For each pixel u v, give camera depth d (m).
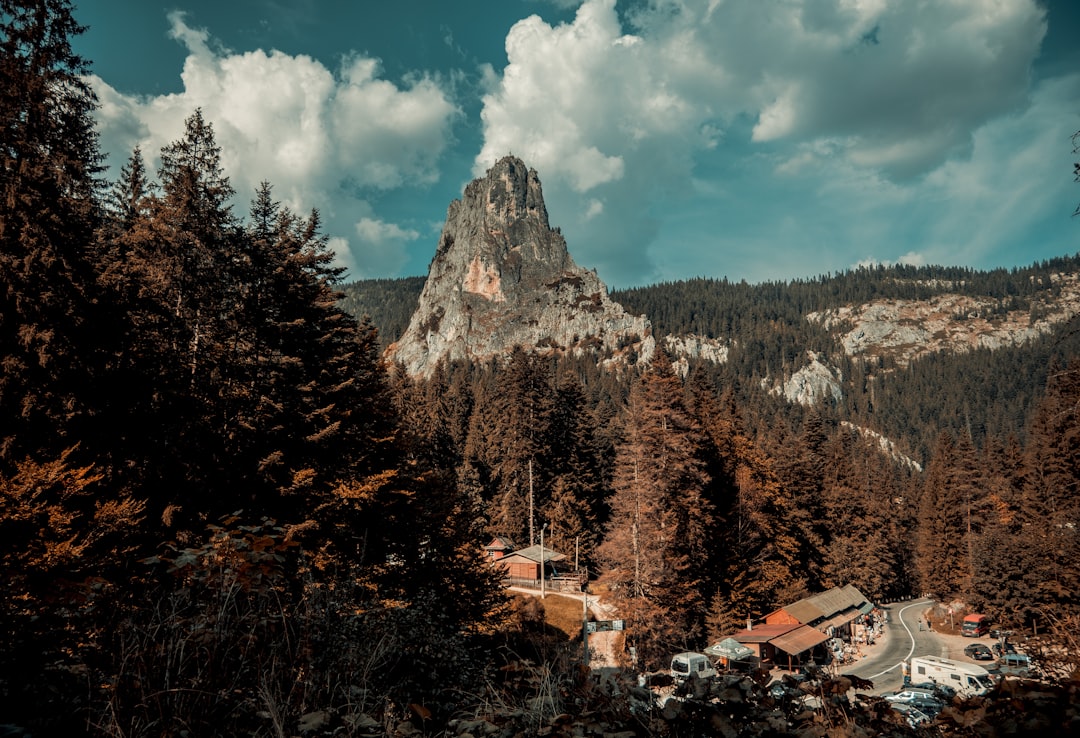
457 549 20.52
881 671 34.22
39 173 12.75
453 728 3.82
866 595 56.16
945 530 59.94
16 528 9.26
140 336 15.67
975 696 3.58
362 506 17.36
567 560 50.00
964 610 50.47
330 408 17.34
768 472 48.91
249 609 3.97
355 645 4.46
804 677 3.72
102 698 3.40
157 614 3.71
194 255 17.66
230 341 17.64
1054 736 3.01
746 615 38.53
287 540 4.30
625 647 27.45
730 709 3.28
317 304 19.34
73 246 13.41
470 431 70.75
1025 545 30.36
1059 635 8.00
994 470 62.25
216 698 3.41
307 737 3.24
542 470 56.94
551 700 3.51
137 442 14.31
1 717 3.34
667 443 33.03
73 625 3.75
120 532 10.98
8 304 12.26
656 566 30.08
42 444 12.47
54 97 13.67
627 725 3.31
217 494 15.05
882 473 82.19
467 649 7.23
